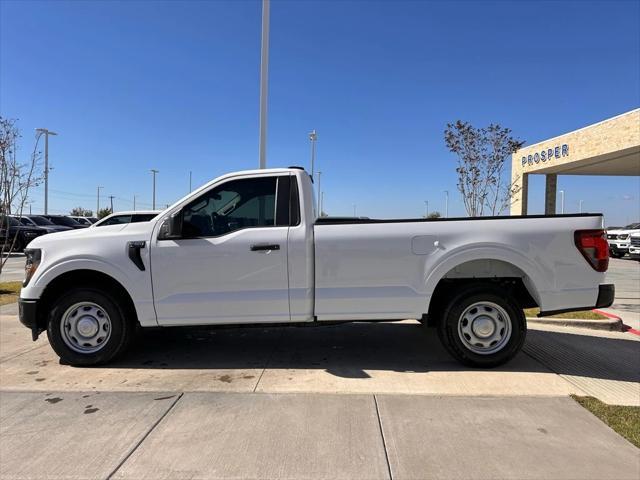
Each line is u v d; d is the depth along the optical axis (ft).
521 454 11.03
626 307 32.40
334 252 16.84
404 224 16.93
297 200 17.19
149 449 11.27
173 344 20.63
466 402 13.98
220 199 17.35
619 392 14.96
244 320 17.08
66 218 95.96
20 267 59.21
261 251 16.78
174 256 16.85
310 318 17.06
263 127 31.01
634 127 63.10
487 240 16.62
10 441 11.71
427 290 16.81
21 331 23.24
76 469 10.43
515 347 16.92
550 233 16.74
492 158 39.27
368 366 17.52
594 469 10.40
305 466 10.53
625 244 78.84
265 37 30.53
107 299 17.19
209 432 12.09
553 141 81.87
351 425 12.46
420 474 10.21
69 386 15.46
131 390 15.03
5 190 38.68
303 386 15.35
